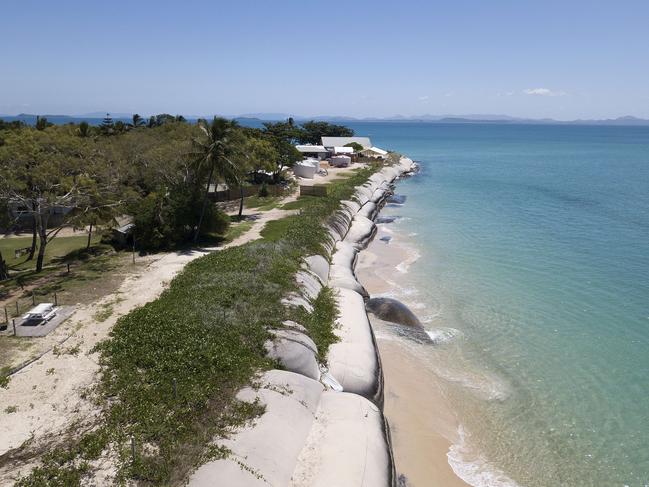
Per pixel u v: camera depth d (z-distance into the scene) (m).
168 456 15.34
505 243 49.69
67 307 27.23
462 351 27.94
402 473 18.81
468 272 40.84
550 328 30.44
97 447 15.77
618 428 21.30
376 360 25.00
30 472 14.95
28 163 35.09
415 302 34.69
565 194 79.00
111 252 39.53
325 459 16.53
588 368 25.92
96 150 46.56
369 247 49.56
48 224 49.94
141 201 41.97
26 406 18.22
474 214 64.81
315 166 91.12
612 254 45.22
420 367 26.33
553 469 19.11
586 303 34.03
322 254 38.62
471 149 198.88
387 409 22.81
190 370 20.05
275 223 49.66
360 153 120.44
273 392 18.84
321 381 21.98
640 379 24.84
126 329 23.75
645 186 87.12
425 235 53.94
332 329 26.77
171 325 23.75
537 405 23.03
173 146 52.78
